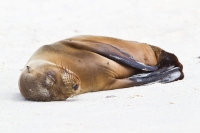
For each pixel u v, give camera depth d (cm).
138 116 2530
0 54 5266
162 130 2278
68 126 2400
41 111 2752
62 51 3362
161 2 7294
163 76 3456
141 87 3309
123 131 2286
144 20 6581
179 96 2914
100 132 2283
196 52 4956
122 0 7544
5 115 2692
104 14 6956
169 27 6322
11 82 3819
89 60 3344
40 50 3388
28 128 2408
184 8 6956
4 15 7088
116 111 2655
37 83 3045
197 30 6078
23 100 3120
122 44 3606
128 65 3438
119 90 3306
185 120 2423
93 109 2734
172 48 5278
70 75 3048
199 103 2727
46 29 6450
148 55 3706
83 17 6912
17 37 6112
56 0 7825
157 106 2717
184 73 3775
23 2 7775
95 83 3344
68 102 2994
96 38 3566
